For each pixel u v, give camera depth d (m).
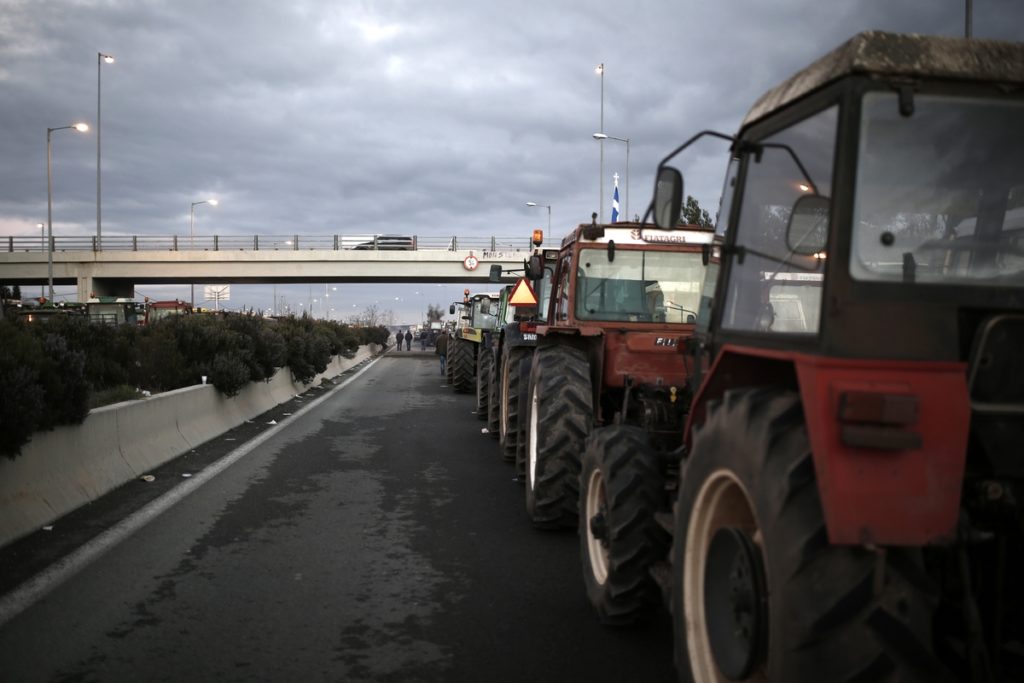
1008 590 2.80
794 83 3.26
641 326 6.97
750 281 3.53
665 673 4.03
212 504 7.67
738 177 3.73
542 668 4.08
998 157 2.93
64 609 4.78
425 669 4.04
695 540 3.35
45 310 32.03
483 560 6.00
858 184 2.79
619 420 5.95
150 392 12.20
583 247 7.26
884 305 2.71
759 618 2.82
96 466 8.03
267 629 4.55
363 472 9.57
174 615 4.73
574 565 5.89
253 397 15.66
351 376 29.77
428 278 58.09
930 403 2.50
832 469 2.44
